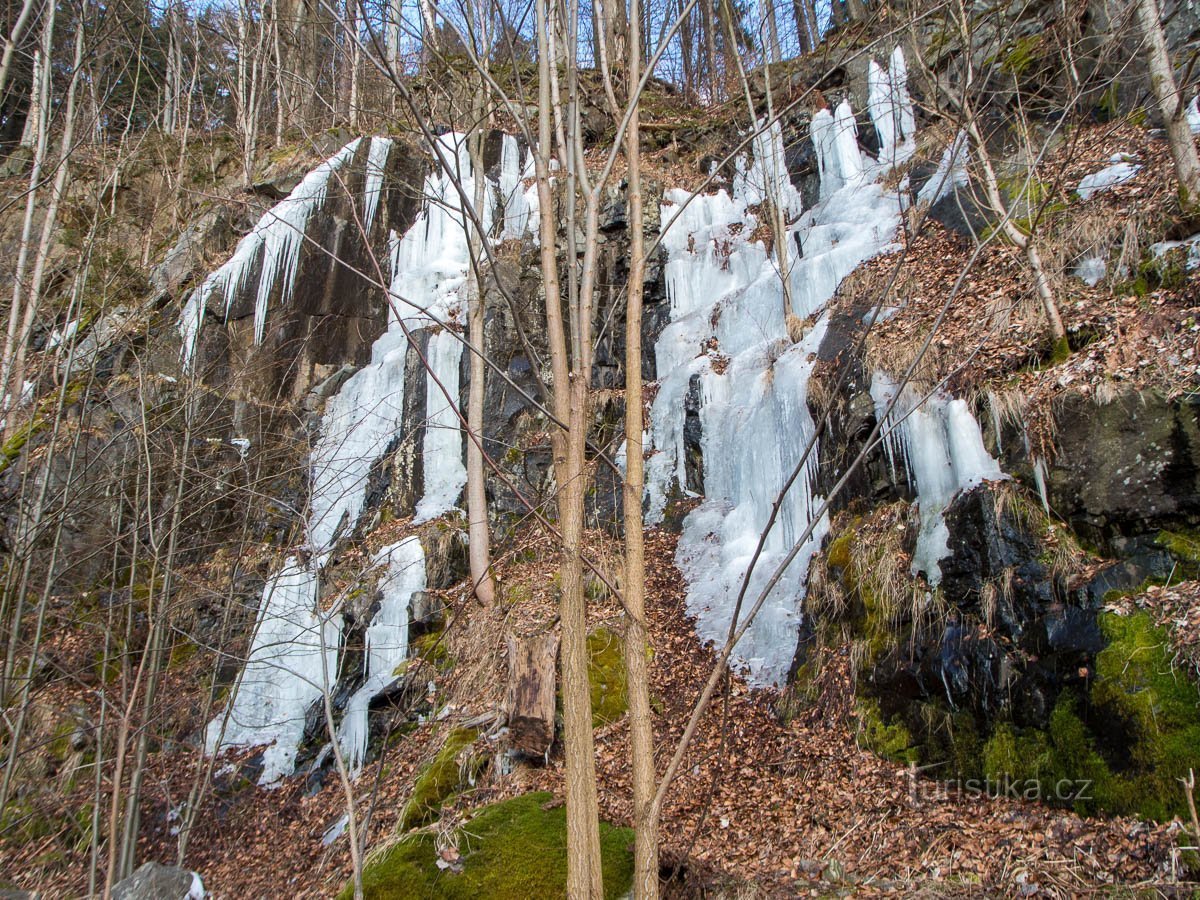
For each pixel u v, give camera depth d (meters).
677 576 8.66
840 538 7.06
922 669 5.67
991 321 6.88
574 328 3.96
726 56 15.98
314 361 12.73
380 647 8.76
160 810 7.66
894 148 10.70
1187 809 4.07
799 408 8.25
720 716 6.54
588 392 3.90
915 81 11.10
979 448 6.29
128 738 5.89
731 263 11.85
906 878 4.41
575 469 3.65
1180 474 5.13
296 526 8.70
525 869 4.81
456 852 5.01
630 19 4.48
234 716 8.73
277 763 8.39
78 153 13.18
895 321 7.97
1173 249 6.34
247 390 11.91
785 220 12.09
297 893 6.12
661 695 7.02
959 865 4.44
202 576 9.13
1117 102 8.58
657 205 12.79
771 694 6.61
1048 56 9.19
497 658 7.75
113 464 8.06
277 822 7.54
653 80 17.34
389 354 12.28
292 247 13.05
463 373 11.27
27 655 7.00
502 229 13.12
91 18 8.92
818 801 5.34
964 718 5.32
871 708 5.86
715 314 11.26
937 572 5.95
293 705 8.93
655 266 12.33
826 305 9.45
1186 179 6.52
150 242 14.14
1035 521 5.59
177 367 11.20
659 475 10.10
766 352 9.67
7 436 9.16
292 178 14.35
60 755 7.53
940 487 6.43
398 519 10.61
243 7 17.16
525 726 6.28
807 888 4.45
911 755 5.45
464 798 6.16
